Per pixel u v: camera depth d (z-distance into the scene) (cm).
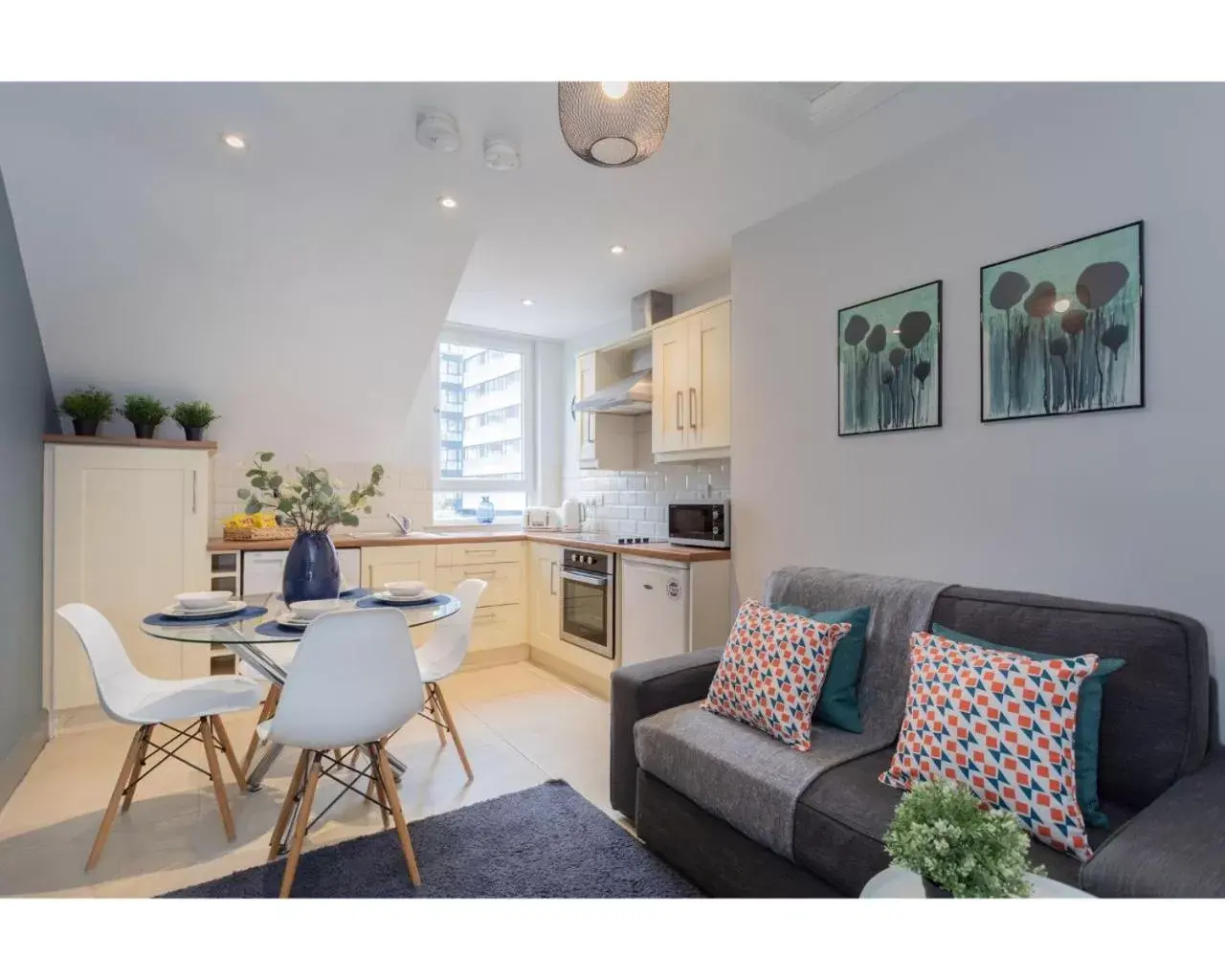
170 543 317
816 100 211
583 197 278
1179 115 167
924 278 229
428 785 242
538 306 448
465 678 399
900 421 236
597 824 211
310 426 402
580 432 462
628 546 347
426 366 400
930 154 227
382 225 300
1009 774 130
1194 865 99
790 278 284
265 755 237
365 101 210
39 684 279
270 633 190
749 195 273
